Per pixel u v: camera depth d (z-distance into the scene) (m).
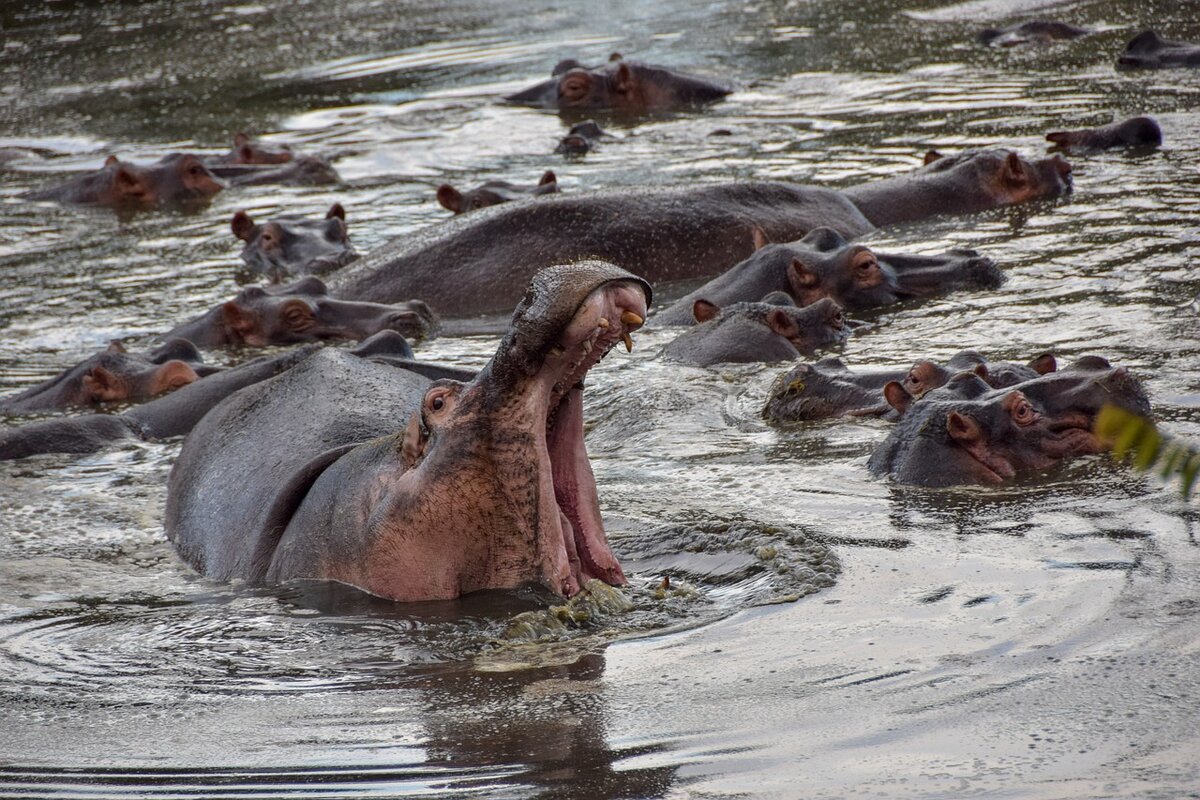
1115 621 21.19
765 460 31.92
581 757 18.44
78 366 44.28
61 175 76.81
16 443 38.06
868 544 25.91
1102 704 18.50
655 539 27.20
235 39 113.38
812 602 23.36
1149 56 79.12
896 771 17.23
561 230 53.06
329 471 27.30
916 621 22.05
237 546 28.25
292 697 21.59
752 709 19.41
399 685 21.70
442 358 44.75
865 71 85.50
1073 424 29.70
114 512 32.94
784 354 40.88
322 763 18.94
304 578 26.66
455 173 71.00
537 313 22.75
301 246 58.62
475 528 24.66
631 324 22.59
